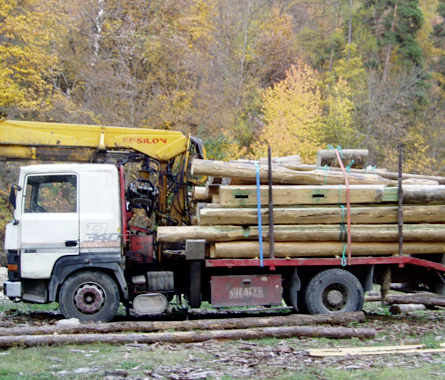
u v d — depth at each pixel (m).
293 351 6.59
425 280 9.52
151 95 25.86
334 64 40.62
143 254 9.13
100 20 27.47
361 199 8.81
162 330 7.67
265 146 28.33
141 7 30.16
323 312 8.87
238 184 8.87
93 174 8.66
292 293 8.91
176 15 31.70
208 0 35.31
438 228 8.98
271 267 8.58
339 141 31.05
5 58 22.22
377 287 15.12
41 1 24.52
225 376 5.53
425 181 9.52
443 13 46.12
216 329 7.82
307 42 42.88
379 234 8.83
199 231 8.55
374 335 7.47
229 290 8.74
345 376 5.49
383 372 5.62
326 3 45.06
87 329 7.46
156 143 9.66
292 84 30.14
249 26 37.19
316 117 29.86
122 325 7.61
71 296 8.45
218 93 28.88
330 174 9.02
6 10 22.00
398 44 40.50
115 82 25.09
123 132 9.61
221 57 33.56
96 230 8.56
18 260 8.45
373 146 32.38
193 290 8.73
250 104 33.09
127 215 9.10
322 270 9.01
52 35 24.19
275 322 8.06
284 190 8.66
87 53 26.98
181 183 9.67
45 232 8.48
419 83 36.62
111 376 5.56
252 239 8.69
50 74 25.48
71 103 23.62
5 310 10.20
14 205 8.53
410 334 7.91
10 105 21.73
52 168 8.59
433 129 34.84
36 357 6.27
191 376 5.52
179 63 28.48
